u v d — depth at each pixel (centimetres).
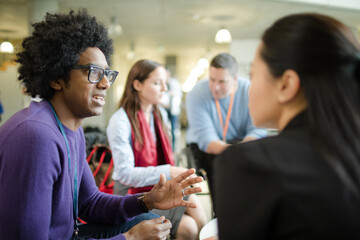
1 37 767
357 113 52
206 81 247
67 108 100
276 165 52
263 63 63
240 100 235
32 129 83
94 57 98
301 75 56
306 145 54
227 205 56
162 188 115
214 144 221
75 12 109
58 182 92
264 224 51
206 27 797
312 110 54
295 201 49
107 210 121
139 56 1377
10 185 80
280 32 60
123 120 174
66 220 99
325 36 55
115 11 629
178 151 592
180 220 149
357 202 49
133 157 173
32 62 96
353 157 50
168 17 690
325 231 48
